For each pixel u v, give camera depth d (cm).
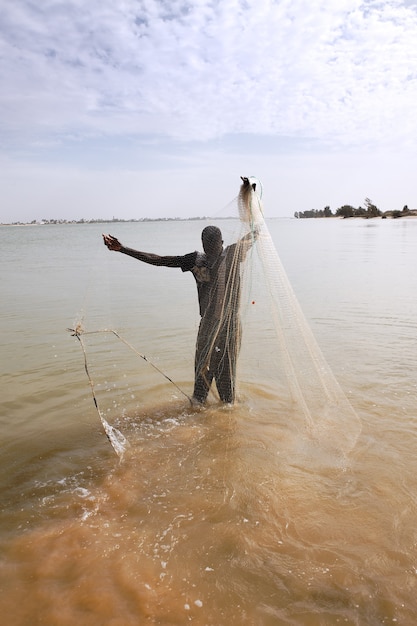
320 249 2103
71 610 219
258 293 460
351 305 905
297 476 332
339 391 429
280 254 1928
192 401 476
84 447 387
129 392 507
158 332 741
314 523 279
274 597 225
